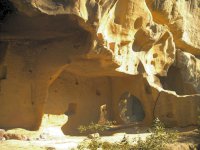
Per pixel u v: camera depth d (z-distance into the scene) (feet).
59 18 54.70
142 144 32.89
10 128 59.21
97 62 62.39
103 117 73.72
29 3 50.60
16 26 57.57
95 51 58.49
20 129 58.44
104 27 59.16
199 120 58.39
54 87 66.28
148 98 69.51
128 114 87.15
